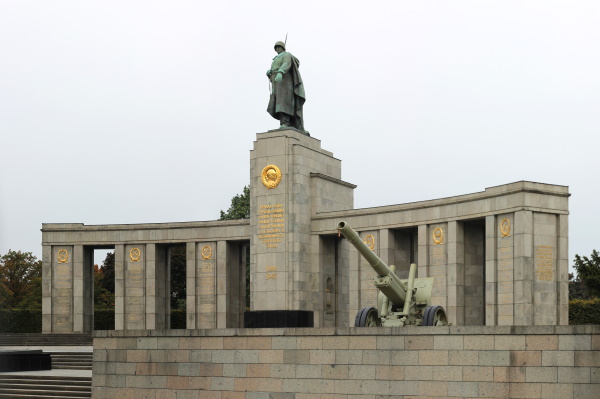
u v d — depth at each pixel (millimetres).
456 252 49625
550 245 46750
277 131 54312
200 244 61906
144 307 63188
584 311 57469
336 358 33594
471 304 50281
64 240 65312
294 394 34344
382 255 53000
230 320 61281
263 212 54188
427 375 31672
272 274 53438
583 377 28938
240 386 35500
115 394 38062
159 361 37312
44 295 65250
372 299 53438
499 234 47312
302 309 53000
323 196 55625
